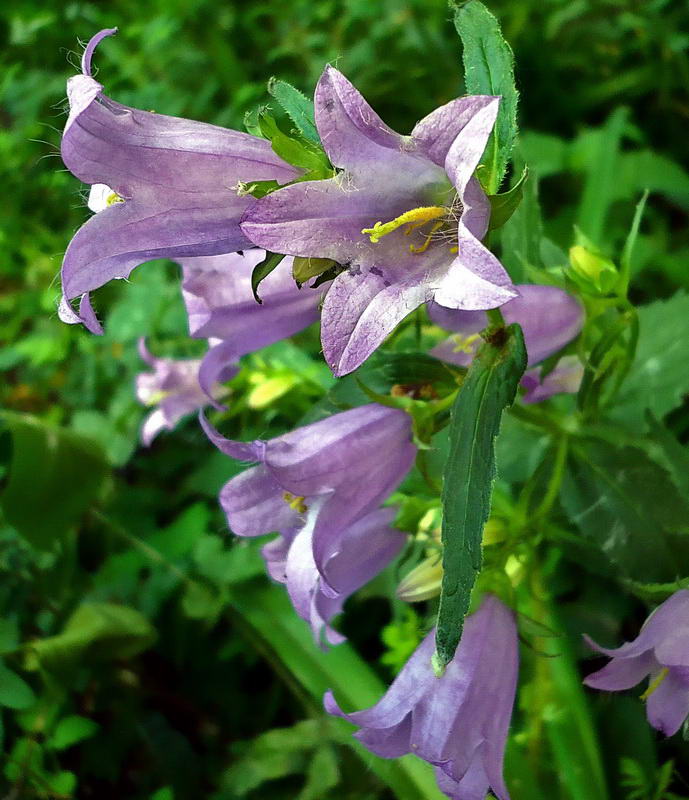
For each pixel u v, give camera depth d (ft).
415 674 0.51
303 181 0.42
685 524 0.63
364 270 0.41
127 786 0.80
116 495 0.92
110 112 0.42
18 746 0.73
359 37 1.22
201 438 0.95
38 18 1.32
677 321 0.72
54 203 1.15
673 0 1.19
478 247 0.35
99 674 0.82
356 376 0.55
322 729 0.76
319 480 0.52
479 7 0.46
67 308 0.41
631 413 0.71
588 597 0.78
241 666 0.87
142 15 1.33
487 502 0.44
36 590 0.85
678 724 0.53
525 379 0.62
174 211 0.43
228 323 0.55
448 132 0.38
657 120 1.16
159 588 0.84
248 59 1.28
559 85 1.20
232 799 0.76
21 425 0.85
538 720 0.72
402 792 0.70
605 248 0.97
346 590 0.58
